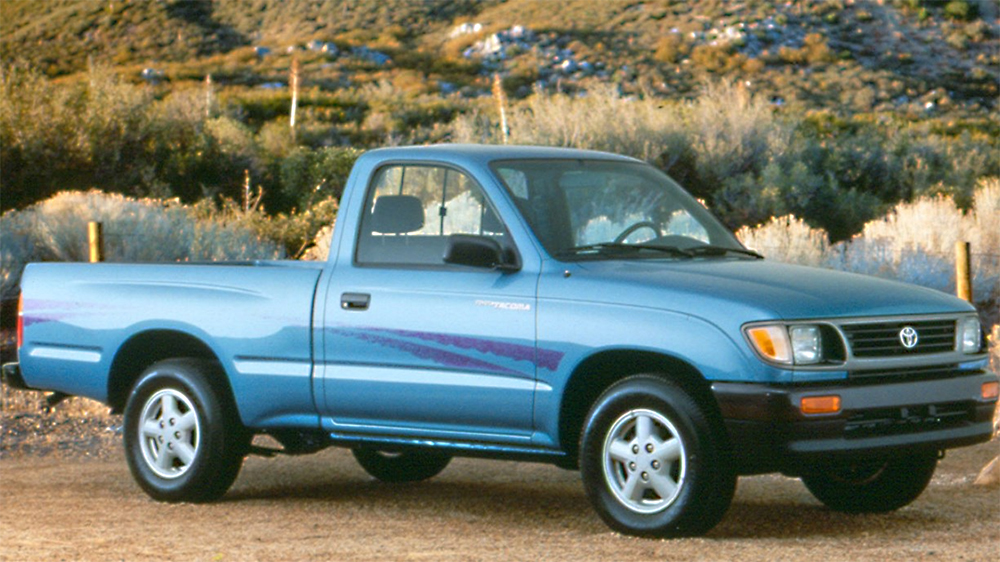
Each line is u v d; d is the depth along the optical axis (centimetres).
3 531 982
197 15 12306
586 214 981
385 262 1003
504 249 948
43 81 3684
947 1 11069
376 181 1026
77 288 1159
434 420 973
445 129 5825
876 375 867
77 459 1409
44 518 1038
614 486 893
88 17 11931
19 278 2314
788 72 9806
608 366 921
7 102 3584
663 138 3394
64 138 3625
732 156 3350
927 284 2144
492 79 9644
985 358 932
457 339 946
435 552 870
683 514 857
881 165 3662
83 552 896
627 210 1001
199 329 1079
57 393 1195
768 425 828
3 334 2133
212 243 2545
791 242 2284
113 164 3709
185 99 4488
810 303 859
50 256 2414
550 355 905
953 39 10500
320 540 926
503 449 955
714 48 10138
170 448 1105
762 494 1105
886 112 8581
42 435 1545
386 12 12231
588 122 3450
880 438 855
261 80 9206
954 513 995
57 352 1168
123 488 1191
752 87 9375
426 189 1019
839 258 2245
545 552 858
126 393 1170
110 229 2458
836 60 10050
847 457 841
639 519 879
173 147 3959
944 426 893
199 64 10131
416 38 11519
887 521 964
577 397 929
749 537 892
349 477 1251
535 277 926
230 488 1185
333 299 1010
